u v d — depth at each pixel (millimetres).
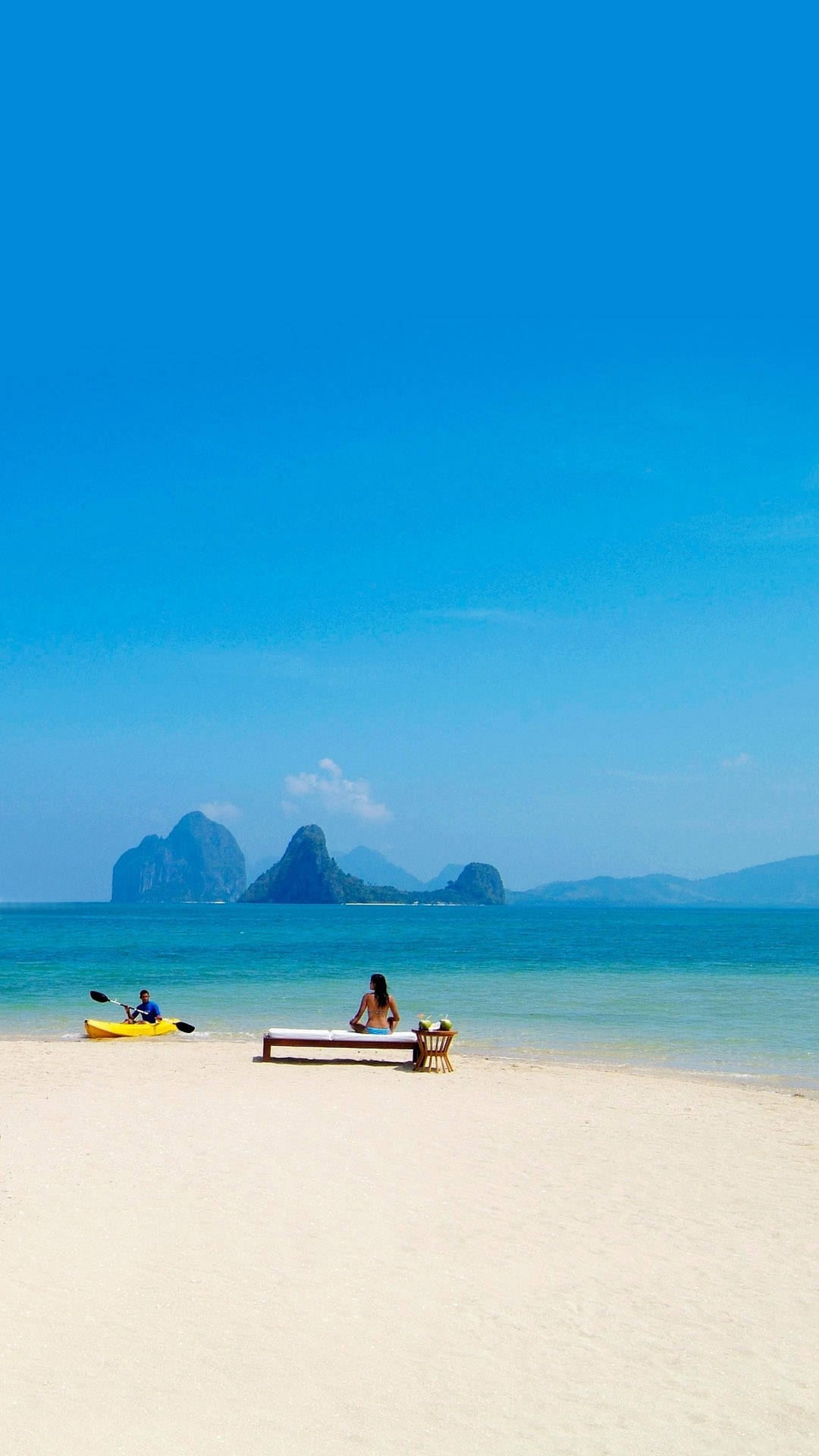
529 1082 18516
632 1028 26844
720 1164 12531
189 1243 8609
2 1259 7980
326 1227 9234
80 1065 19906
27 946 70875
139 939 83812
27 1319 6855
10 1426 5438
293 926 125625
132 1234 8789
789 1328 7398
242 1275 7918
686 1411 6113
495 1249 8867
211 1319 7035
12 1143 12328
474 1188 10891
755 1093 17969
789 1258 8945
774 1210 10484
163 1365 6293
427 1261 8469
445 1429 5750
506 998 34094
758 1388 6457
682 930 116062
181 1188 10359
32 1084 17312
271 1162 11648
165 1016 29234
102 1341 6586
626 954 63000
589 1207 10359
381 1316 7270
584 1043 24297
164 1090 16734
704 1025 27594
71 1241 8500
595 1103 16547
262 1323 7012
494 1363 6617
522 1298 7773
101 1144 12328
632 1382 6453
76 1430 5445
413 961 55094
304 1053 21859
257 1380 6176
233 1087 17188
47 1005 32750
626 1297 7898
